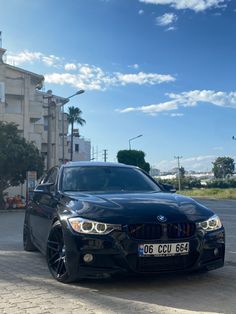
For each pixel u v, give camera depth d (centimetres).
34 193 436
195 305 257
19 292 293
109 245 278
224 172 7644
